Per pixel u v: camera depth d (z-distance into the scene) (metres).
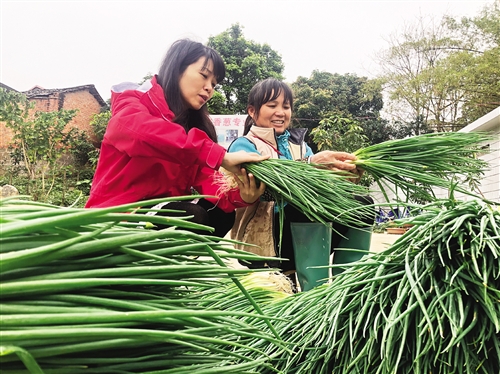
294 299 1.14
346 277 0.98
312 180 1.72
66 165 14.88
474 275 0.80
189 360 0.68
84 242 0.59
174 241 0.72
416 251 0.89
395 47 18.97
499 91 16.64
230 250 0.78
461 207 0.90
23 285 0.50
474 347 0.77
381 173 1.92
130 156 1.92
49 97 16.70
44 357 0.53
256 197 1.85
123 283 0.59
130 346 0.59
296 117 18.59
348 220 1.70
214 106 16.31
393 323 0.73
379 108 20.11
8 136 14.59
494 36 18.16
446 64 17.72
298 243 1.82
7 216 0.59
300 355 0.93
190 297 0.76
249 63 16.88
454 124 17.64
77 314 0.51
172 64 2.16
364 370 0.81
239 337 1.06
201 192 2.33
